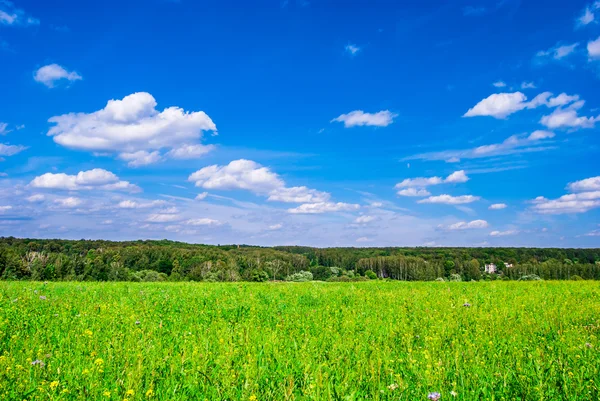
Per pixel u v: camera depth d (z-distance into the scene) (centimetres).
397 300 1661
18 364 582
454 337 892
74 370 594
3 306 1179
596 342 840
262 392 550
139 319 1067
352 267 12431
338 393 536
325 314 1245
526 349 770
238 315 1217
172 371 608
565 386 551
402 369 644
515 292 2059
